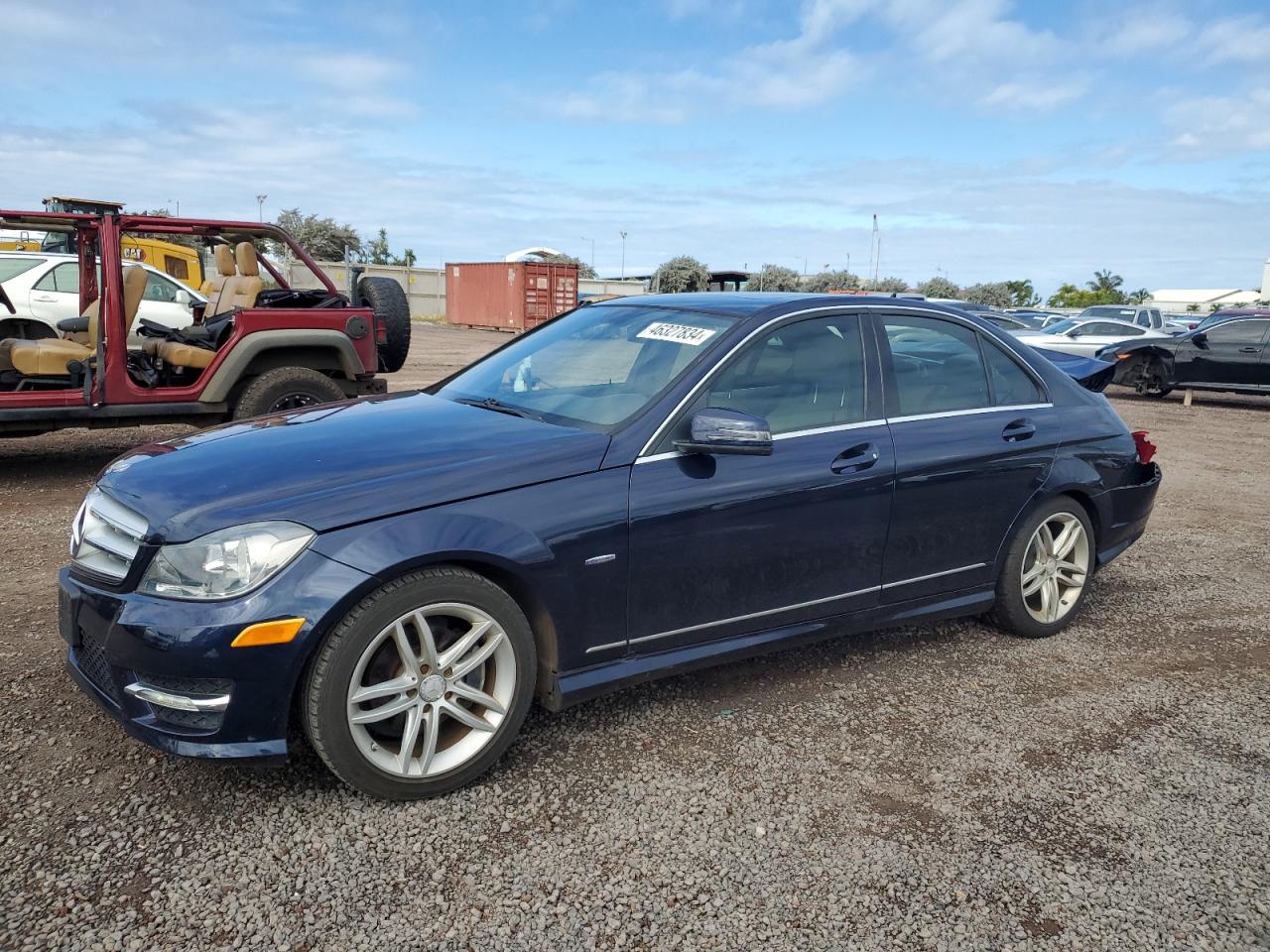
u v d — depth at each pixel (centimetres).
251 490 271
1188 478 866
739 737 329
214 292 829
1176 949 230
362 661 265
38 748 302
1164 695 378
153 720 261
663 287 4600
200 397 700
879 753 322
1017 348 432
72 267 1143
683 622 327
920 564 386
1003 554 417
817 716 348
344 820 270
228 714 254
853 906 242
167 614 252
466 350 2211
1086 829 280
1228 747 335
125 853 250
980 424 399
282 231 763
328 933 224
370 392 788
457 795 286
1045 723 349
